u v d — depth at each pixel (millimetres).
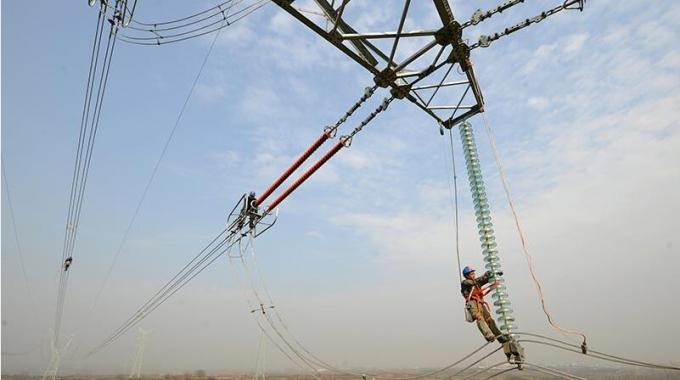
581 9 9898
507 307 10219
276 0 10852
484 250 10984
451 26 11055
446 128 14656
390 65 12438
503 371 10047
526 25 10672
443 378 12422
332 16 11789
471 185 11750
